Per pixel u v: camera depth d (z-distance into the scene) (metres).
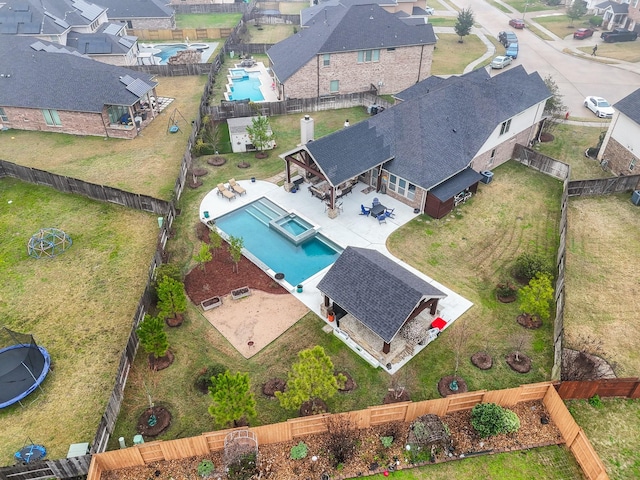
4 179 37.84
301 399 19.11
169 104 52.19
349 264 24.23
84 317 25.52
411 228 32.22
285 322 25.36
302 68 50.41
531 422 20.22
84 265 29.12
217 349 23.77
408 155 33.84
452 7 98.56
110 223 32.81
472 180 33.78
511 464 18.83
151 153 41.91
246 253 30.34
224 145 42.94
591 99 49.69
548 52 68.69
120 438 18.83
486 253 29.97
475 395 19.95
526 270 27.30
